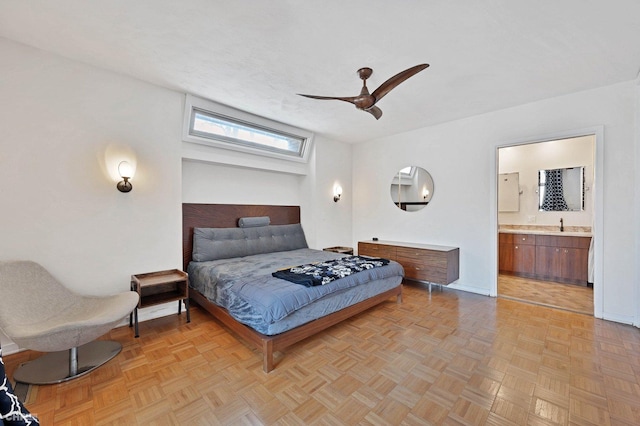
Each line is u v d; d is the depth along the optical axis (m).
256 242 4.18
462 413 1.61
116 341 2.51
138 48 2.32
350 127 4.44
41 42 2.28
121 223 2.85
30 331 1.78
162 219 3.14
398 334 2.65
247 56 2.41
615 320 2.89
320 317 2.50
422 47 2.25
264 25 1.99
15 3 1.80
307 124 4.27
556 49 2.27
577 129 3.08
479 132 3.85
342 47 2.26
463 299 3.66
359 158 5.46
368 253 4.73
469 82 2.86
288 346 2.43
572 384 1.86
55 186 2.48
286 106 3.53
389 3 1.76
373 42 2.19
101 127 2.71
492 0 1.73
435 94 3.16
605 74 2.68
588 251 4.15
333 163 5.21
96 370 2.06
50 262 2.46
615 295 2.89
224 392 1.82
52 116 2.46
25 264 2.22
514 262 4.87
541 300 3.59
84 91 2.61
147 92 3.00
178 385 1.89
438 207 4.30
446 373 2.01
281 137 4.47
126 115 2.86
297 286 2.38
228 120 3.73
